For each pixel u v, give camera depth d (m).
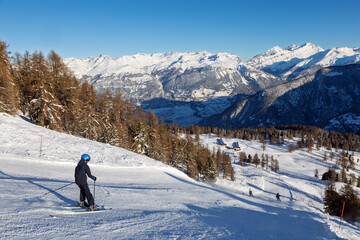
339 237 7.45
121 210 7.74
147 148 54.81
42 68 39.66
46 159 19.88
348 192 42.50
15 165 16.12
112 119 55.31
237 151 187.38
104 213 7.07
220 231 6.50
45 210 6.48
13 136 23.72
